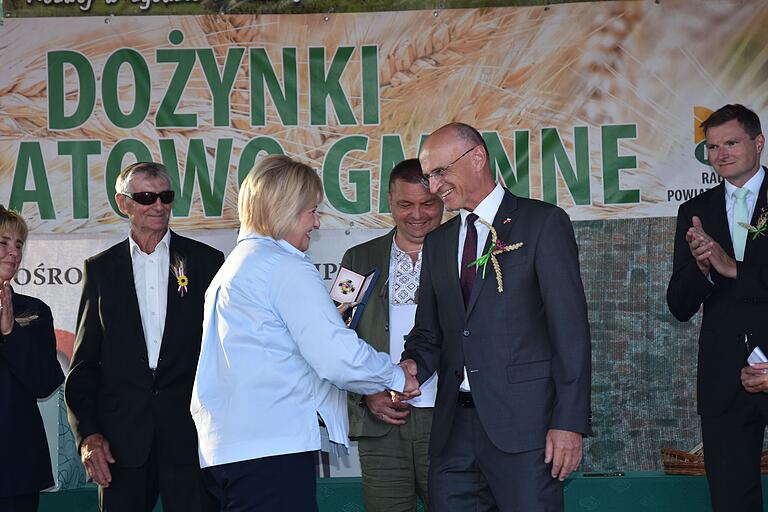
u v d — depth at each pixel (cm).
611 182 530
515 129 532
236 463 299
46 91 534
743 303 393
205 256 416
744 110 407
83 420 397
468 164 346
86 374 406
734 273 384
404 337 386
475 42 534
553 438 324
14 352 376
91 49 535
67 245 530
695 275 401
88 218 531
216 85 535
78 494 486
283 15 536
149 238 414
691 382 525
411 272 418
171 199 412
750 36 529
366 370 307
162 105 534
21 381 378
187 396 401
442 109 534
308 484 306
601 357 527
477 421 343
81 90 534
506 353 337
